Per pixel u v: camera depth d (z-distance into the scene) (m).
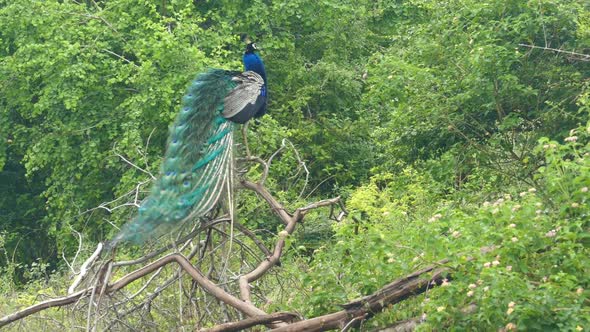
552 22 15.19
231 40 22.56
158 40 22.09
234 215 10.88
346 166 23.03
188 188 10.62
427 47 16.06
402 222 14.52
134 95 21.55
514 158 15.29
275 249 10.65
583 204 8.89
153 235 10.13
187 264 10.29
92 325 10.87
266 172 11.46
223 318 10.80
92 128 22.55
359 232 10.59
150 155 21.09
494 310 8.36
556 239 8.81
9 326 12.98
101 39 22.62
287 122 22.91
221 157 11.19
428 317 8.79
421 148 16.64
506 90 14.99
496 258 8.79
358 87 23.53
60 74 21.94
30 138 23.98
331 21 24.34
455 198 15.21
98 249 10.70
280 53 24.06
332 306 9.93
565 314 8.22
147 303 11.14
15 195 26.53
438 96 15.79
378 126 21.17
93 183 22.44
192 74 20.77
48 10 22.70
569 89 15.30
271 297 11.28
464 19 15.96
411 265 9.37
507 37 15.35
